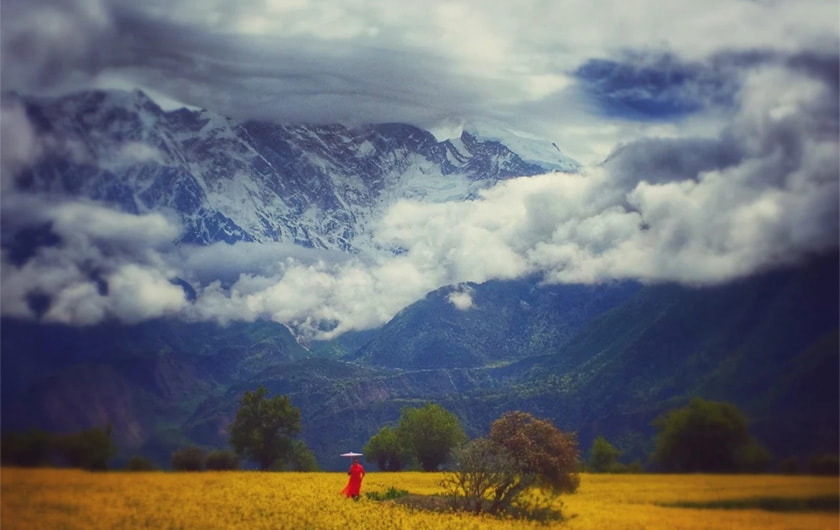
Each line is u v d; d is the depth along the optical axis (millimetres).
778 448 94688
